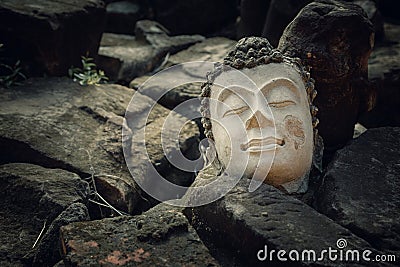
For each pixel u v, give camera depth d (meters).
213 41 5.98
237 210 2.88
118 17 6.60
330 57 3.61
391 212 2.97
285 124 3.17
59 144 3.91
